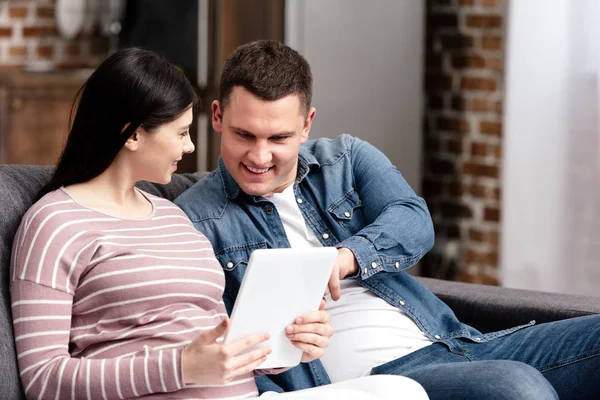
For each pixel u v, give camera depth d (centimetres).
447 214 586
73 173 237
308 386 271
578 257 505
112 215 236
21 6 580
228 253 276
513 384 235
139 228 240
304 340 228
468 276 576
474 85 567
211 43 524
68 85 550
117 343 226
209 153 529
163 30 543
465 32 568
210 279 244
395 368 271
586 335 271
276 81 261
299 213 289
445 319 292
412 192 303
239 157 268
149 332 228
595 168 497
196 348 213
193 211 279
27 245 222
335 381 274
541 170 514
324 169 300
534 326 286
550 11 504
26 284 219
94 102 237
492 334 289
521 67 517
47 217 225
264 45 270
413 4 569
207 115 526
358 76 554
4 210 239
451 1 573
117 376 213
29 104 545
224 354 210
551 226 512
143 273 229
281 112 262
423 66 578
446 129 582
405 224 287
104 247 227
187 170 529
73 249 223
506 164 527
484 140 565
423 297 294
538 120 513
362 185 301
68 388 212
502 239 533
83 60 582
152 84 236
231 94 265
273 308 221
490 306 311
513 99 521
